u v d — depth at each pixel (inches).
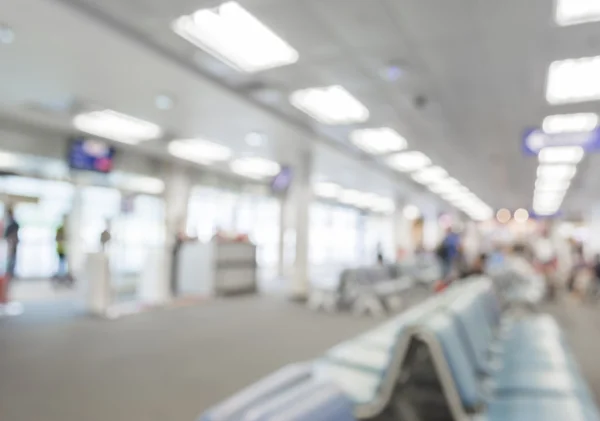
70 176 463.5
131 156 511.2
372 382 110.0
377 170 580.1
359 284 371.6
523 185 674.8
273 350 226.2
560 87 265.3
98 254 321.4
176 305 378.3
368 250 1114.1
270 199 758.5
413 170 579.2
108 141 460.1
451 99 297.1
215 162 564.1
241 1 181.9
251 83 277.4
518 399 103.0
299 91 289.4
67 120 382.9
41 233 501.4
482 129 370.9
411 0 178.1
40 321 290.0
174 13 192.5
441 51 224.2
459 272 407.8
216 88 276.8
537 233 987.9
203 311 350.6
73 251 500.1
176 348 227.9
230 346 234.1
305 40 215.3
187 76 256.8
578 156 455.8
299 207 462.3
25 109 348.5
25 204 425.4
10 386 163.3
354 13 189.2
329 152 463.2
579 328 317.1
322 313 352.2
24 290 434.0
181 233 484.7
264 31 208.2
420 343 102.8
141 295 394.0
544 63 231.8
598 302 482.0
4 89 293.3
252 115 335.6
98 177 486.0
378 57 233.3
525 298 325.7
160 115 347.6
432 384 118.3
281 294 478.9
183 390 162.7
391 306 379.9
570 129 352.5
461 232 1073.5
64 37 210.4
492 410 97.7
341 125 370.6
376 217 1126.4
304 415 42.8
